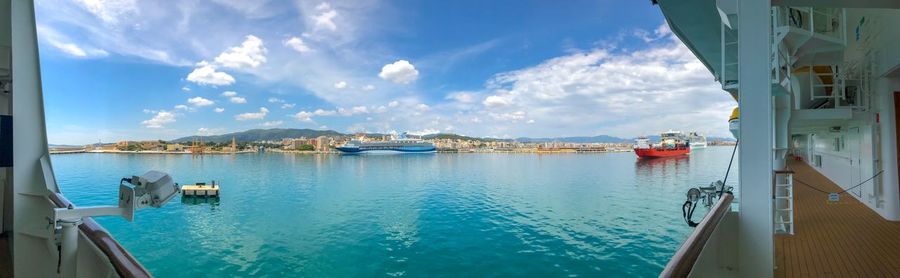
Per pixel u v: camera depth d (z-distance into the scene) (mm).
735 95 7961
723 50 3715
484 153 152625
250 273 14875
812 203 7781
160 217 26562
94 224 1901
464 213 27531
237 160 103312
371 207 30969
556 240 18797
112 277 1565
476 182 48562
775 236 5199
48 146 3111
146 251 17812
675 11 5406
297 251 17891
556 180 48938
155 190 2074
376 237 20562
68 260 1896
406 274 14688
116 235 21062
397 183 48844
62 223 1880
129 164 82938
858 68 7496
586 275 14023
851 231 5391
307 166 80375
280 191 41719
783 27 5098
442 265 15656
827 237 5086
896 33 5598
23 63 3023
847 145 9125
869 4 2461
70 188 44594
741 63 2465
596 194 35344
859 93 7145
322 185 47219
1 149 2855
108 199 37719
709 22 5703
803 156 20734
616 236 19078
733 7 2611
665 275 1396
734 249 2547
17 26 3014
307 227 23297
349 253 17531
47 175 2994
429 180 51969
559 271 14492
